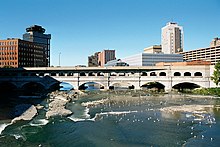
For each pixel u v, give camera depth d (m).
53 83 138.88
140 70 139.00
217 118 66.00
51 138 49.00
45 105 88.56
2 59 192.88
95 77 138.38
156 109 79.81
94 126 58.00
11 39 192.00
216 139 47.56
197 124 59.47
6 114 69.38
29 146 44.06
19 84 140.25
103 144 45.28
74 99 105.75
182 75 133.00
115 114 71.81
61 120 63.97
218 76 119.12
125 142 46.25
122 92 129.50
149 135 50.44
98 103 92.94
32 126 57.84
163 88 147.50
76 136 50.25
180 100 100.88
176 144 44.81
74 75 139.38
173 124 59.56
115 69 138.12
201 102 95.12
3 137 49.09
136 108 82.12
